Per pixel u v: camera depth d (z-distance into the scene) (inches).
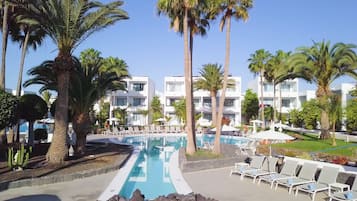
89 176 528.7
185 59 784.3
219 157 721.0
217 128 791.1
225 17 802.8
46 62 695.7
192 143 791.7
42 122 1429.6
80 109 765.9
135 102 2448.3
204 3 778.8
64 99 594.2
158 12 794.2
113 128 1722.4
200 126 1905.8
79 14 579.8
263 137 578.9
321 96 1107.3
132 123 2410.2
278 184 489.7
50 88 769.6
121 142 1206.9
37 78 746.8
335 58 1079.0
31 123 833.5
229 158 690.8
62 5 572.4
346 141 1029.8
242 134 1592.0
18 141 932.0
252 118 2490.2
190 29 841.5
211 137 1582.2
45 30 595.2
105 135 1510.8
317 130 1611.7
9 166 518.9
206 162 644.7
